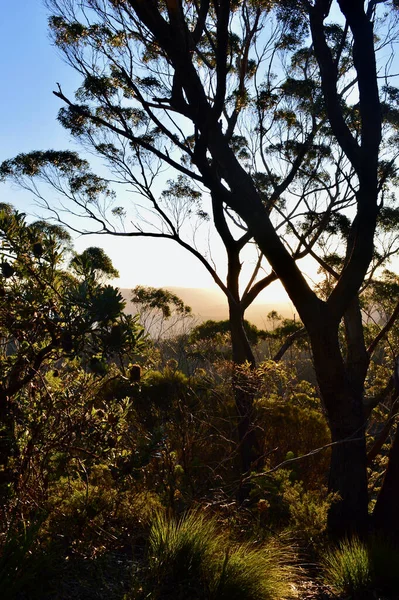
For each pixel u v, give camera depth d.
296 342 16.03
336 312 7.41
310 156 11.05
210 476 5.98
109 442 3.78
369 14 8.08
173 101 7.57
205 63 9.70
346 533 6.99
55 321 3.40
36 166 9.96
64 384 3.87
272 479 6.68
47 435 3.69
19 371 3.56
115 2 7.91
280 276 7.36
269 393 9.58
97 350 3.45
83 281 3.46
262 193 11.77
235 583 3.86
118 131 7.48
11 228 3.56
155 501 4.91
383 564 4.99
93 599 3.37
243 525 5.41
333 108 7.96
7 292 3.49
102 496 4.28
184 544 4.01
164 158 7.41
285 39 9.59
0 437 3.51
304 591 4.70
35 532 3.34
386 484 7.12
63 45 8.41
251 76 10.55
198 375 10.59
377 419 11.41
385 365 12.80
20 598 3.22
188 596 3.70
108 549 4.02
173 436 6.38
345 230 11.98
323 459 9.57
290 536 5.90
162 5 8.05
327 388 7.47
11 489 3.57
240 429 7.95
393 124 10.15
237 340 10.02
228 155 7.36
